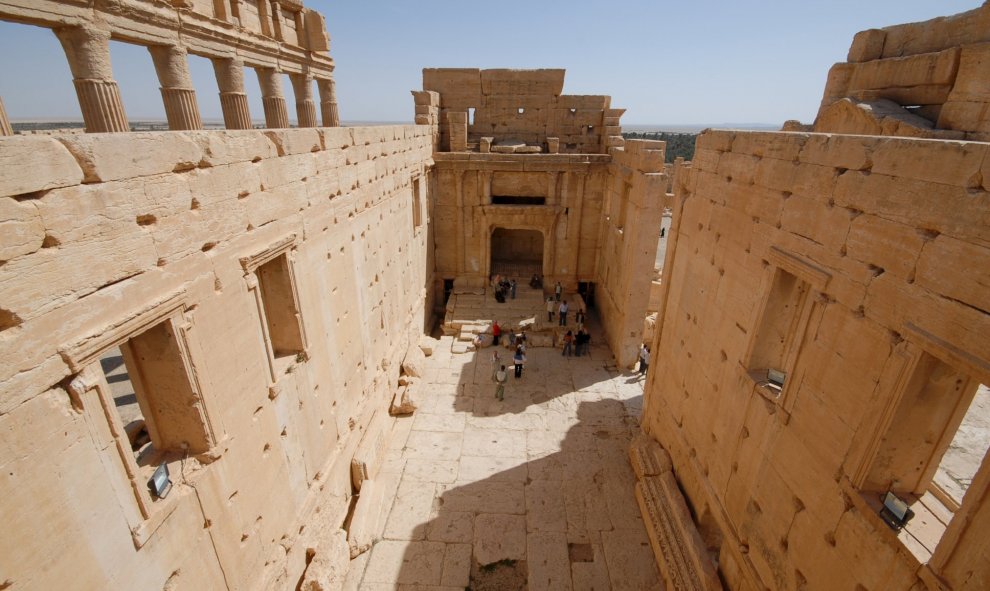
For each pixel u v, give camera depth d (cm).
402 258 1630
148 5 847
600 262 2161
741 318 807
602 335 1997
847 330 562
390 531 1066
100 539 473
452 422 1442
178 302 556
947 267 435
